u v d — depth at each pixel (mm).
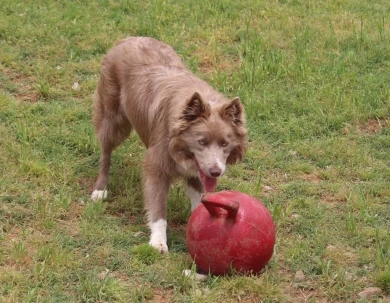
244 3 16141
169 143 7918
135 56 9094
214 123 7691
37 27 14148
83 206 8906
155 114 8219
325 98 11945
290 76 12773
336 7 16359
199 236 7070
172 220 8711
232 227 6984
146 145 8656
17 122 10852
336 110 11578
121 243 8008
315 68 13008
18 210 8555
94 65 12953
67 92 12086
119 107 9305
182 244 8078
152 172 8141
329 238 8250
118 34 14219
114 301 6871
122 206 8938
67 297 6887
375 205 9102
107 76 9297
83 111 11398
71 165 9898
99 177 9453
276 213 8625
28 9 14875
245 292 7020
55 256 7445
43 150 10188
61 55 13289
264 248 7059
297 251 7832
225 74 12602
